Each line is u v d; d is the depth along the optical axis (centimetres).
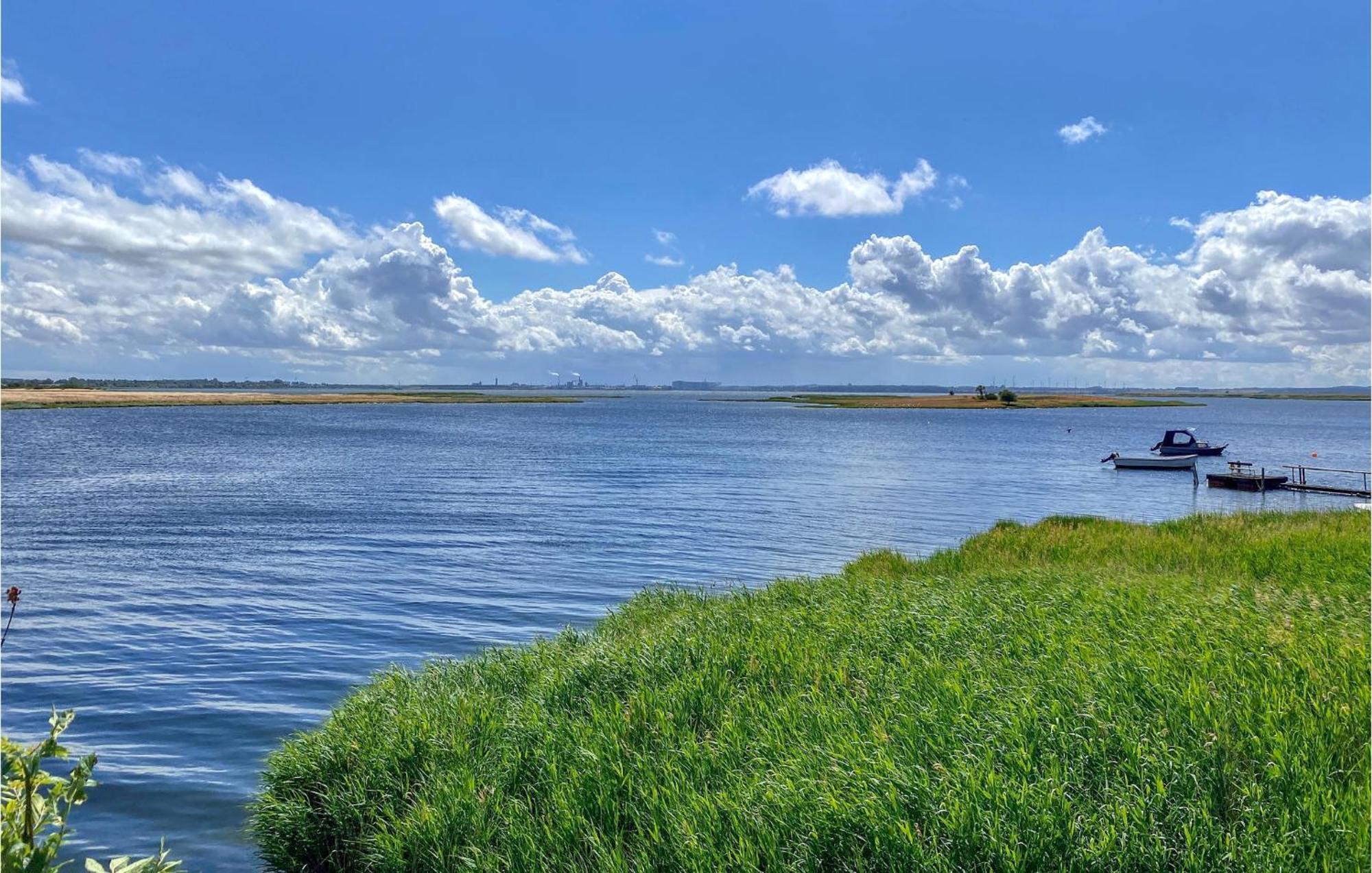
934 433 12094
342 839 847
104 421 12600
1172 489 5834
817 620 1302
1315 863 506
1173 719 678
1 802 369
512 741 896
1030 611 1217
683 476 5803
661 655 1117
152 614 2012
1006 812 588
